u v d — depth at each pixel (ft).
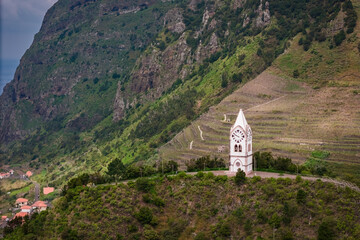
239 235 426.51
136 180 524.11
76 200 506.89
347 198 418.10
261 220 427.74
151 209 477.77
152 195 497.05
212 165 570.05
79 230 463.01
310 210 416.05
